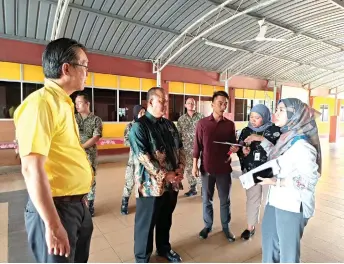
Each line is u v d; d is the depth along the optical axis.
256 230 2.72
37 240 1.09
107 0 5.42
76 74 1.15
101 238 2.53
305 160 1.39
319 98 14.55
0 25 5.26
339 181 4.90
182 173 2.08
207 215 2.53
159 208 1.96
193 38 7.29
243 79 10.88
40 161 0.96
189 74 8.93
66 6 4.68
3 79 5.72
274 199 1.54
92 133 2.97
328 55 10.13
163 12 6.12
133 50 7.26
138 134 1.85
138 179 1.91
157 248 2.20
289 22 7.27
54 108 1.04
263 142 2.26
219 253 2.26
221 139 2.43
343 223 2.94
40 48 5.90
